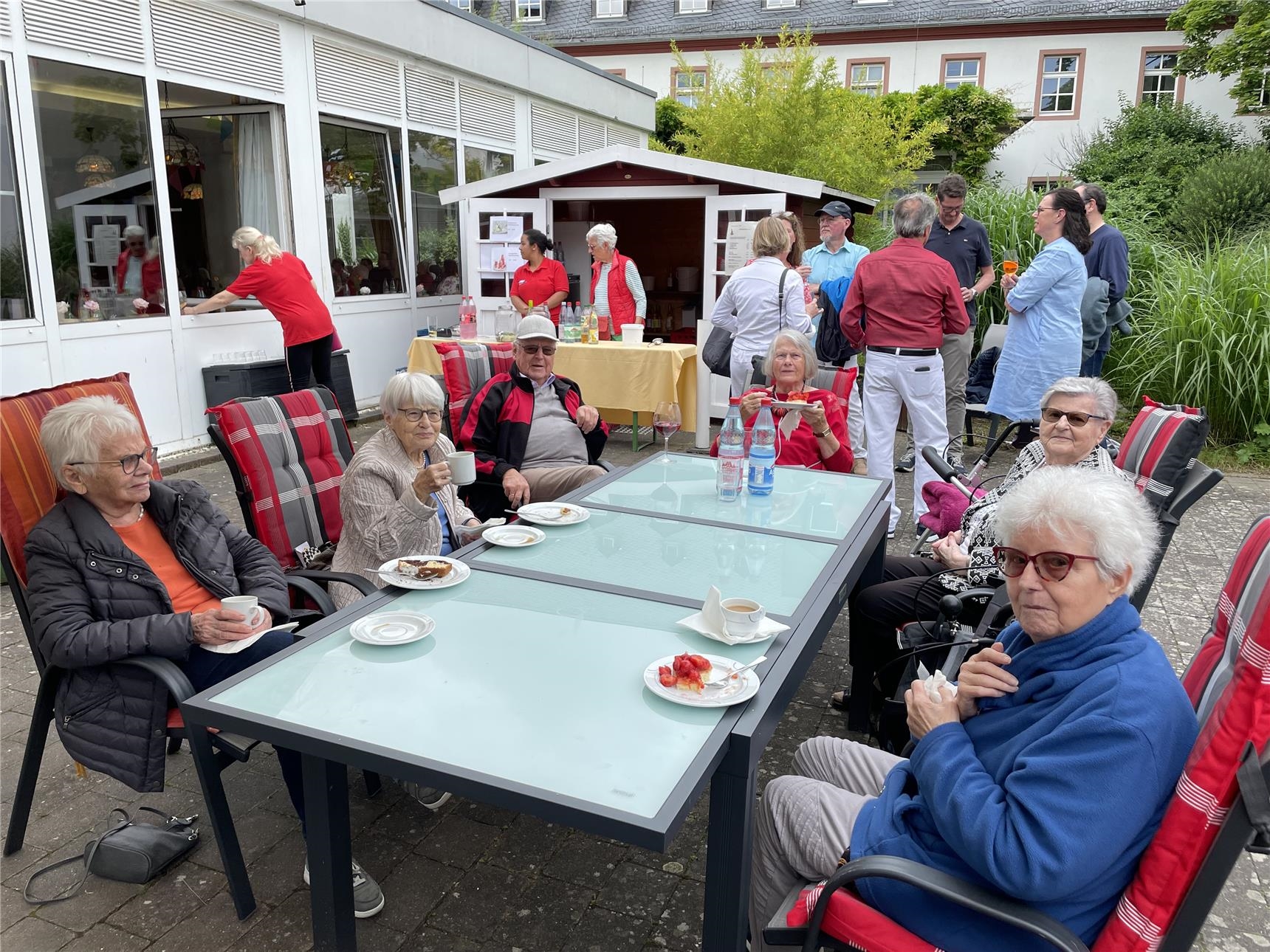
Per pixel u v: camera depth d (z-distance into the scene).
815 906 1.48
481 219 7.98
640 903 2.16
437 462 3.04
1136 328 7.33
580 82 11.12
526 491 3.43
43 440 2.14
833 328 6.07
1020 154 23.16
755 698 1.62
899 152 15.20
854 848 1.57
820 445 3.69
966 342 6.11
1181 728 1.26
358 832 2.42
